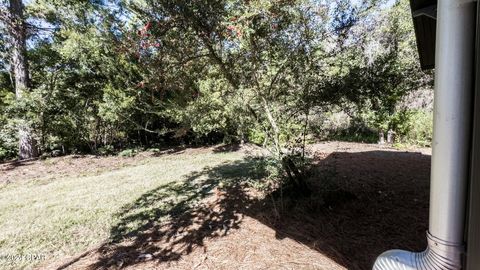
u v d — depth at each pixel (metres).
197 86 3.25
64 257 2.62
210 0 2.39
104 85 7.71
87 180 5.51
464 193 0.99
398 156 6.24
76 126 8.27
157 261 2.46
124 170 6.32
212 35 2.62
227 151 8.10
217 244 2.70
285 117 3.33
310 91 3.16
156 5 2.48
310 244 2.62
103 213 3.68
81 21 4.15
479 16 0.91
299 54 2.95
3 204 4.19
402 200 3.57
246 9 2.33
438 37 1.00
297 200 3.41
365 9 2.96
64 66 7.52
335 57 3.10
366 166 5.31
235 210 3.48
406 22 3.92
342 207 3.35
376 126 7.57
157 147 9.35
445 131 0.99
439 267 1.04
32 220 3.53
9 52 7.89
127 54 3.25
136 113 7.97
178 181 5.10
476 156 0.94
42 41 7.46
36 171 6.41
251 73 3.01
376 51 3.68
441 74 0.99
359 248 2.53
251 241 2.71
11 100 7.16
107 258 2.55
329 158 5.95
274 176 3.54
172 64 2.93
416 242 2.59
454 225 1.00
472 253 0.96
